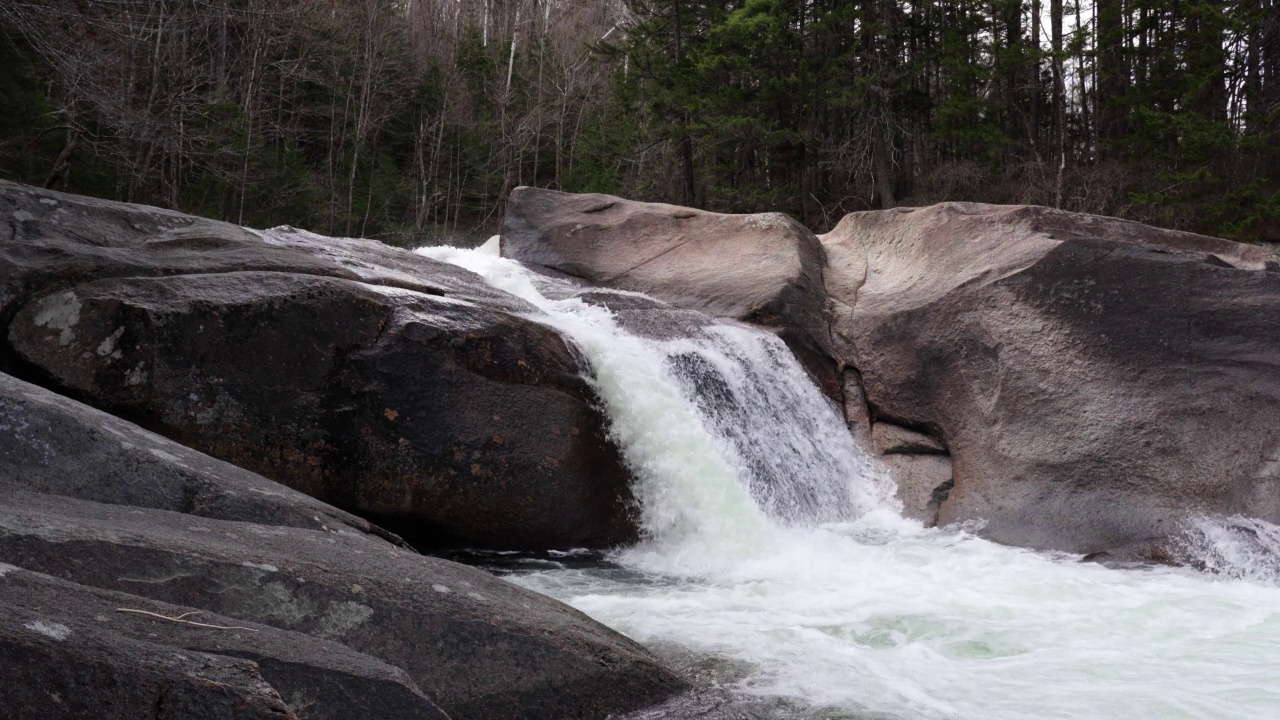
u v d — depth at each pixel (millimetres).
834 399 11758
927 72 35875
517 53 62094
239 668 2930
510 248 14172
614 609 6582
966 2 32844
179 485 5039
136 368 7344
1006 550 9320
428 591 4320
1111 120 34094
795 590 7410
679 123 35750
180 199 32938
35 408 4941
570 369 8719
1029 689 5246
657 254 13523
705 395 9789
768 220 13320
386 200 44719
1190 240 12141
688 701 4625
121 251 8164
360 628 4023
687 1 37219
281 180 36500
